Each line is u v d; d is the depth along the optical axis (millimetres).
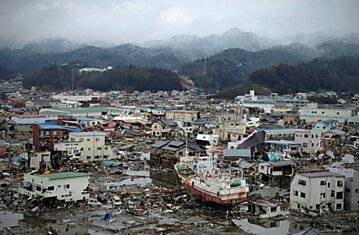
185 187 77000
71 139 104375
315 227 59812
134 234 55625
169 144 108188
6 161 98500
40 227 57562
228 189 66062
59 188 67188
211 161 83438
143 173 95750
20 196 70625
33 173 72188
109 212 64938
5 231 55531
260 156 107188
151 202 71000
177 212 66438
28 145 112438
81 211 65188
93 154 104625
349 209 67438
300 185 67062
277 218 63656
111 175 92000
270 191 79688
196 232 57375
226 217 64188
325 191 66688
